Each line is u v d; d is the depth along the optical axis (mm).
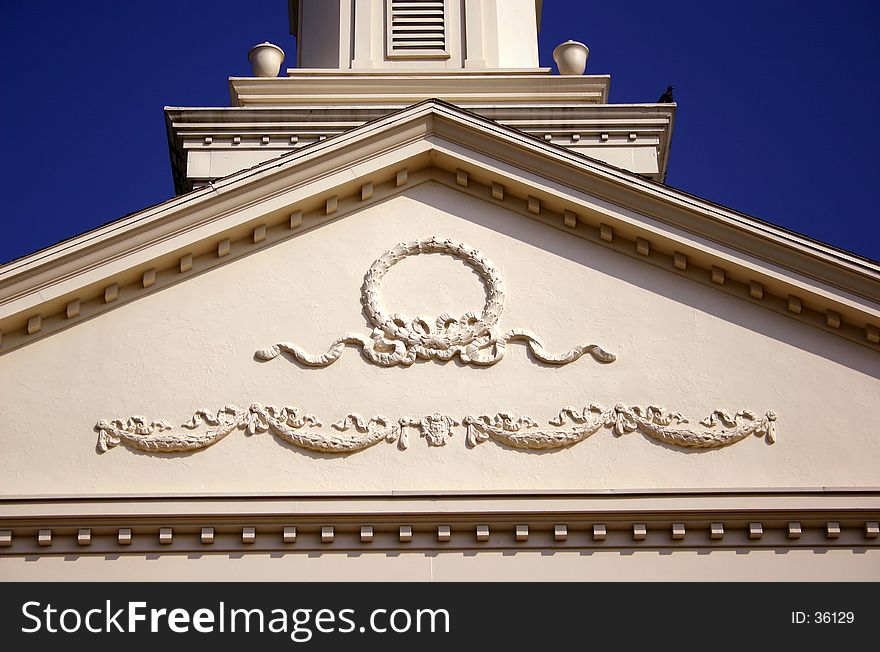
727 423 23609
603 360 24109
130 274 24422
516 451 23312
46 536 22312
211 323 24312
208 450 23250
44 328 24109
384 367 24000
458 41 35469
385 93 34438
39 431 23312
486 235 25219
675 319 24469
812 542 22609
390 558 22406
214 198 24656
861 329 24312
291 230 25125
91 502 22422
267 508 22406
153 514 22250
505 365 24047
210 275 24750
